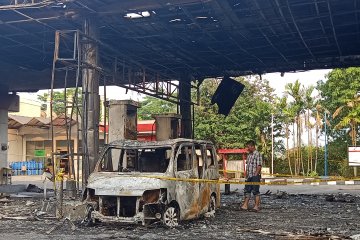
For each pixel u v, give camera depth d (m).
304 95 47.03
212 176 12.08
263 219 11.88
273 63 24.05
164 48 20.47
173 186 9.88
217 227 10.12
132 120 15.98
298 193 22.58
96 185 9.63
